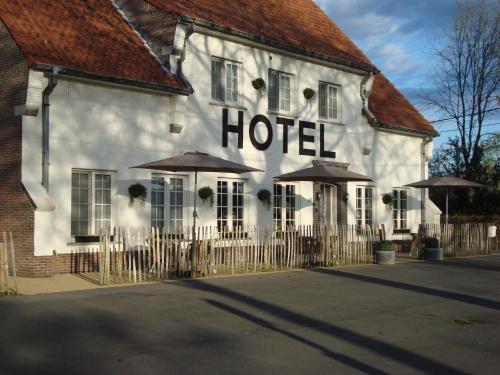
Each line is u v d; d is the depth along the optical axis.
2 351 7.48
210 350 7.74
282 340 8.36
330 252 17.88
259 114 19.28
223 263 15.37
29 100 13.77
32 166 14.02
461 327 9.48
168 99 16.72
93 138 15.14
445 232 22.14
